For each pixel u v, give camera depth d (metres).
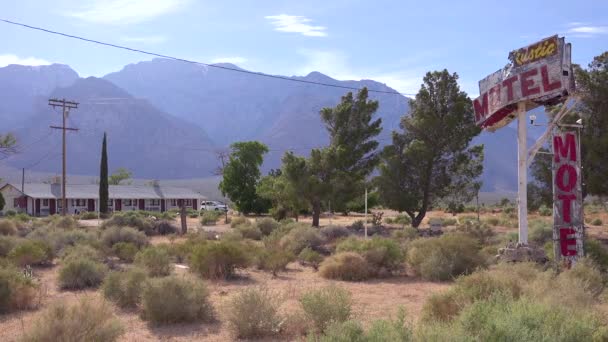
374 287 16.58
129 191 95.81
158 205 99.12
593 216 61.56
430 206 41.69
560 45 16.58
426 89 39.66
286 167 42.03
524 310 7.18
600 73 29.66
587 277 13.43
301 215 74.00
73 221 44.81
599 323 7.77
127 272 14.22
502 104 18.09
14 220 46.28
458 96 39.16
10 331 10.98
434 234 35.69
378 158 44.03
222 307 12.72
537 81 16.97
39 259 21.61
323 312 10.34
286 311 12.14
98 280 16.80
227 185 77.81
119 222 40.75
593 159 28.83
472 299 10.28
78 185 94.44
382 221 58.06
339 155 41.38
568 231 16.58
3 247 24.17
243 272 19.81
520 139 17.86
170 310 11.54
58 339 8.81
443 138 38.81
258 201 77.00
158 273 18.22
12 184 87.81
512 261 17.09
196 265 18.44
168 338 10.43
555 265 15.61
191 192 105.06
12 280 13.48
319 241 27.50
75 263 16.62
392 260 19.48
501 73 18.47
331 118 43.94
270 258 20.17
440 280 17.61
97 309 9.64
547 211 62.62
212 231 39.59
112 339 9.39
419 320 10.43
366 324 10.70
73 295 14.98
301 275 19.41
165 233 41.59
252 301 10.59
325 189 40.94
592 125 30.06
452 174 39.94
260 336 10.38
